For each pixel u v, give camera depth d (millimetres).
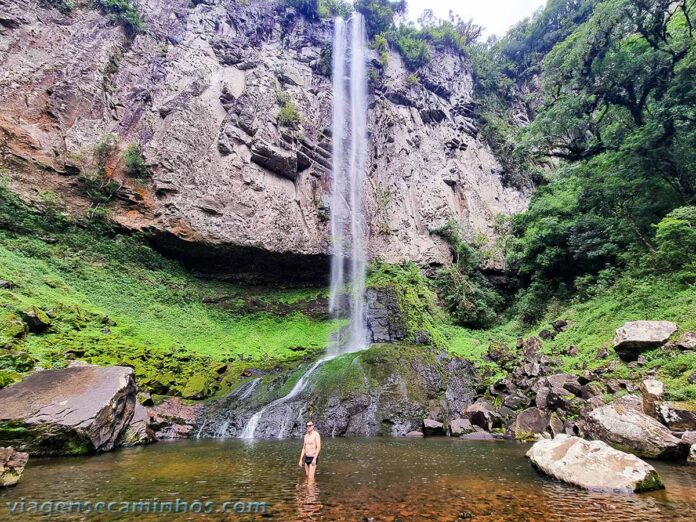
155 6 28172
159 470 7398
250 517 4895
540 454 7434
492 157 37000
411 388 15570
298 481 6613
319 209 27469
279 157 26516
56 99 20984
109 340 15062
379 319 22344
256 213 24734
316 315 24844
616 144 20000
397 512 5055
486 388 15352
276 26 33812
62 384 10047
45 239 18703
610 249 18109
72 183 20203
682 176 16812
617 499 5457
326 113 31141
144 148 22719
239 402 14430
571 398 11148
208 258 23344
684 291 12758
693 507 5039
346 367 17000
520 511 5043
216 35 29562
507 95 42406
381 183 31828
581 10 39406
